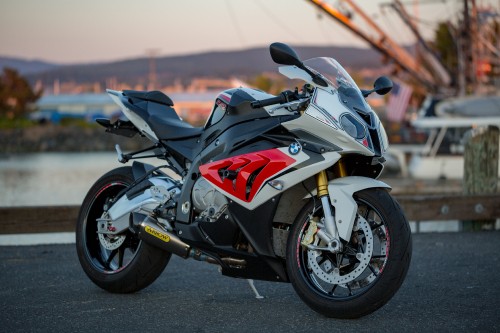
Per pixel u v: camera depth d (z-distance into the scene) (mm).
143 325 4371
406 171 32062
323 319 4445
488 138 9156
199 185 4812
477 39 34562
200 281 5734
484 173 9172
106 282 5270
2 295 5250
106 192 5582
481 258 6820
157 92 5582
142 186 5227
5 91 113000
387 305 4832
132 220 5102
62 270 6258
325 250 4363
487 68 34500
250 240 4570
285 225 4637
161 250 5164
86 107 131125
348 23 33719
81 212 5520
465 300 4992
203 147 4941
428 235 8500
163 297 5156
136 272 5172
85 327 4332
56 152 86062
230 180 4609
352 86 4582
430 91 37375
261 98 4711
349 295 4348
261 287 5488
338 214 4297
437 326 4277
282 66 4516
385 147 4426
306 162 4344
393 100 38062
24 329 4301
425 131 39438
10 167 46844
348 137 4258
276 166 4418
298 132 4426
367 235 4297
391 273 4180
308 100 4422
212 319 4500
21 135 89125
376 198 4301
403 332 4145
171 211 5035
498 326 4277
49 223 7852
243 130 4676
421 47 37125
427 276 5910
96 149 89375
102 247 5559
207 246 4762
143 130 5387
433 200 8812
